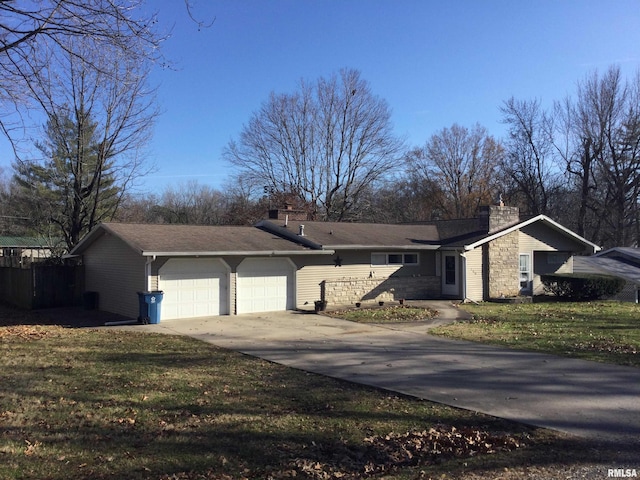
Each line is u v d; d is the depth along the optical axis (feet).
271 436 19.77
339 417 22.27
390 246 72.54
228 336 44.86
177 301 56.24
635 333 45.14
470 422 21.70
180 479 15.89
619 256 103.09
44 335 44.80
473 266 76.13
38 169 84.23
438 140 176.04
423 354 36.73
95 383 27.76
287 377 29.73
